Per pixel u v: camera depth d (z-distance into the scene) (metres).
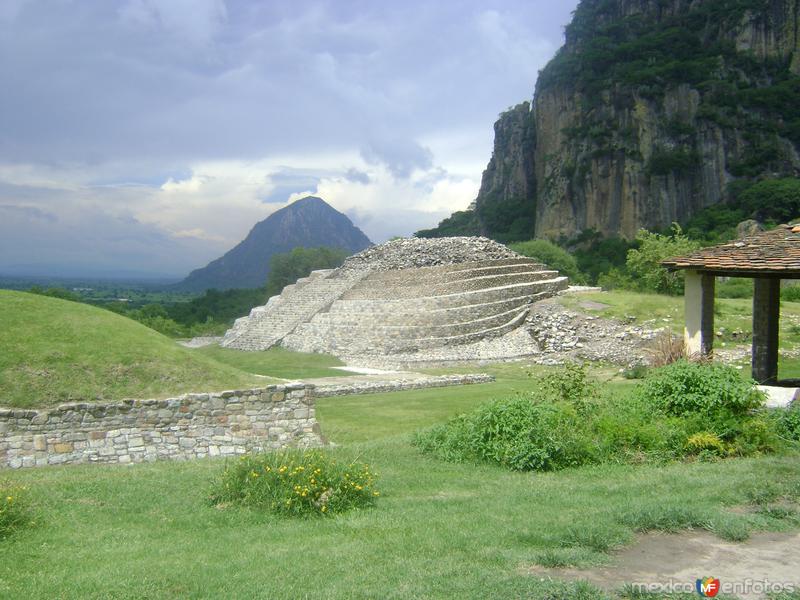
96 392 14.41
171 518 8.41
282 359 34.97
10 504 8.05
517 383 26.56
